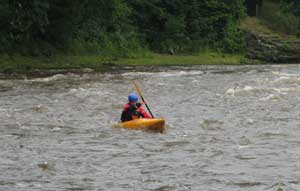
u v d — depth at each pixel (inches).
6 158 1246.3
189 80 3041.3
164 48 5034.5
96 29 4729.3
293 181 1032.8
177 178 1068.5
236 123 1681.8
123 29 4960.6
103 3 4717.0
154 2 5157.5
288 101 2121.1
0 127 1647.4
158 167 1154.0
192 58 4879.4
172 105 2095.2
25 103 2166.6
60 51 4379.9
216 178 1063.0
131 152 1300.4
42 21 4180.6
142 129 1590.8
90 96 2367.1
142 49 4931.1
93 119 1798.7
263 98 2218.3
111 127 1643.7
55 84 2851.9
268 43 5280.5
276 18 5866.1
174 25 5108.3
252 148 1320.1
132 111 1663.4
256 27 5669.3
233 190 986.7
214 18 5285.4
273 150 1293.1
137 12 5152.6
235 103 2105.1
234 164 1167.0
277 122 1680.6
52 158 1242.6
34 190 1001.5
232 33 5359.3
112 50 4699.8
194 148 1334.9
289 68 4042.8
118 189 1003.3
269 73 3479.3
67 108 2034.9
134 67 4119.1
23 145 1386.6
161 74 3444.9
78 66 4111.7
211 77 3216.0
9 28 4200.3
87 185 1029.8
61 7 4379.9
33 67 3951.8
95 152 1304.1
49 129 1617.9
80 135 1521.9
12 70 3737.7
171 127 1642.5
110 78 3171.8
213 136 1487.5
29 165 1179.9
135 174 1102.4
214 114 1863.9
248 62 4931.1
